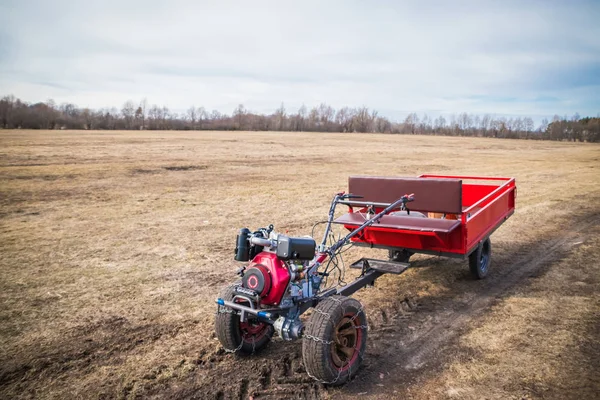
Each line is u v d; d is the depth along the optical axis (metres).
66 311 6.27
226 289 4.91
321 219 12.29
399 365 4.92
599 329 5.70
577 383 4.50
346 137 66.00
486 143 63.75
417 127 120.50
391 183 7.20
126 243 9.77
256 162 27.98
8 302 6.57
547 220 12.38
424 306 6.55
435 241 6.44
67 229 10.95
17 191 16.11
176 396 4.34
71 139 43.19
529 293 7.02
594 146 65.38
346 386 4.53
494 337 5.54
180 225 11.45
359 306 4.74
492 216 7.65
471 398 4.30
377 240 6.98
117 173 21.14
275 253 4.61
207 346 5.32
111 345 5.32
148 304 6.54
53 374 4.71
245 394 4.39
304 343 4.36
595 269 8.13
